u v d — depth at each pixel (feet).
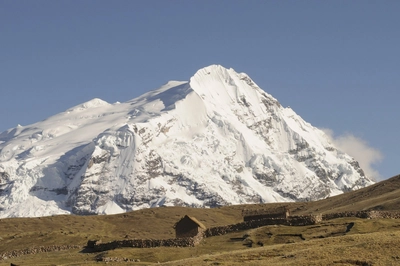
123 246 564.30
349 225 528.63
